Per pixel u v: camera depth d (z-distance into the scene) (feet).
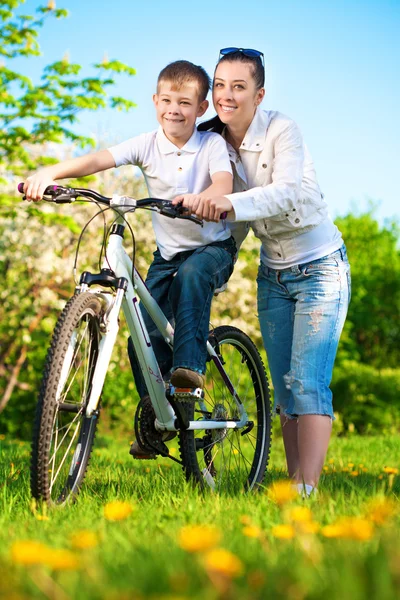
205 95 11.09
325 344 11.69
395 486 11.84
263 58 11.51
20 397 47.32
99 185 42.78
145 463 21.06
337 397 52.65
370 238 96.22
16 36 32.35
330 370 11.76
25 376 47.78
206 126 11.96
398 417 52.90
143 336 10.32
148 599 4.01
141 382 11.35
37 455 8.48
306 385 11.47
